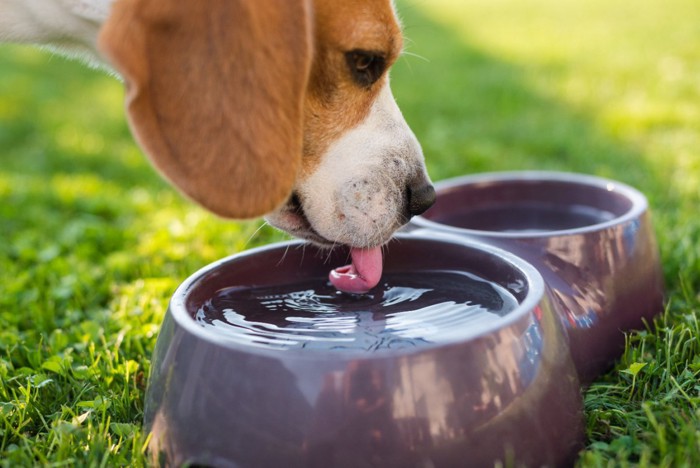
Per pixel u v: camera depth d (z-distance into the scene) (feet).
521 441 2.06
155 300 2.87
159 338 2.19
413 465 1.99
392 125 2.45
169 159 2.17
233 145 2.18
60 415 2.36
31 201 3.91
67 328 2.83
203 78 2.17
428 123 5.08
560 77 6.17
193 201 2.19
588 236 2.47
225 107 2.18
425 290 2.43
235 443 2.03
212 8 2.17
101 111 6.05
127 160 4.68
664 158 3.95
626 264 2.51
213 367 2.05
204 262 3.18
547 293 2.21
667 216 3.26
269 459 2.01
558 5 10.68
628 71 6.19
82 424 2.33
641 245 2.55
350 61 2.37
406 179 2.45
